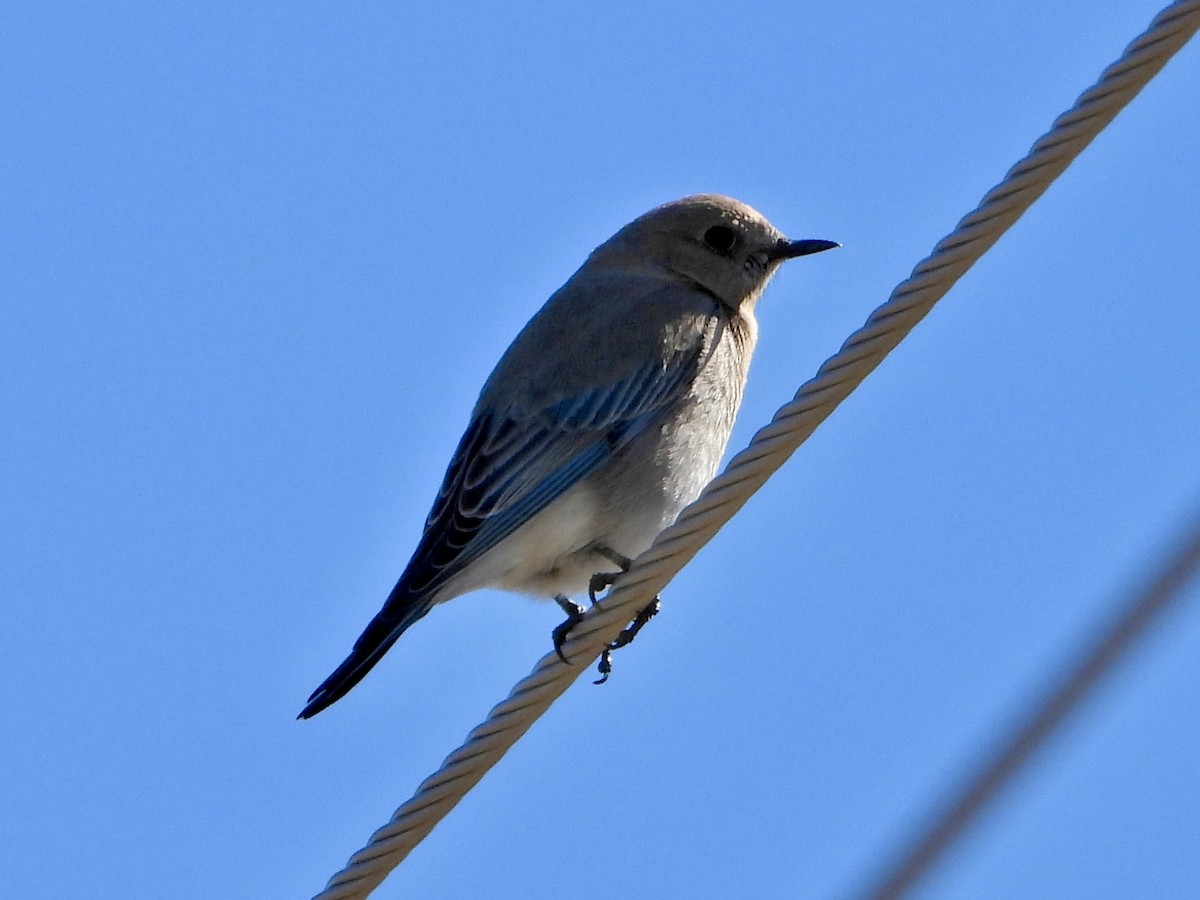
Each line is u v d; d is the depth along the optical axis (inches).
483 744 410.9
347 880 398.3
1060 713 235.1
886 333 384.8
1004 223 374.9
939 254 378.9
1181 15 352.8
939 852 235.8
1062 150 366.9
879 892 236.2
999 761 236.2
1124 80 359.6
